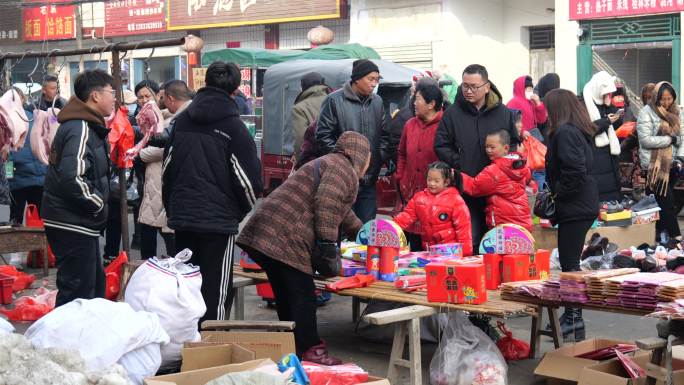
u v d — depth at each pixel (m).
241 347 4.88
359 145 5.97
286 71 14.50
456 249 6.61
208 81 6.12
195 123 6.09
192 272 5.42
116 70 7.81
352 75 7.91
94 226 6.19
